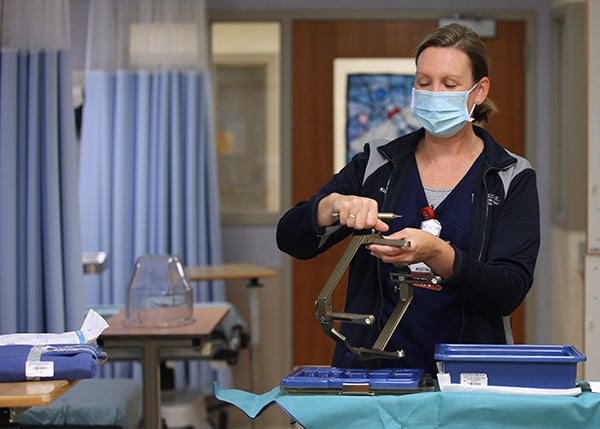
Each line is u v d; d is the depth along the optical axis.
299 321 5.82
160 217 5.24
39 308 3.53
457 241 2.28
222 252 5.84
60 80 3.57
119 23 5.20
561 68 5.62
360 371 2.08
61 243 3.57
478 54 2.31
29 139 3.52
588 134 3.94
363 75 5.79
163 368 4.97
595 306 3.93
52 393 2.06
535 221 2.28
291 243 2.33
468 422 1.89
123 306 4.77
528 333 5.77
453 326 2.25
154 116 5.27
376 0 5.75
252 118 5.84
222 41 5.81
